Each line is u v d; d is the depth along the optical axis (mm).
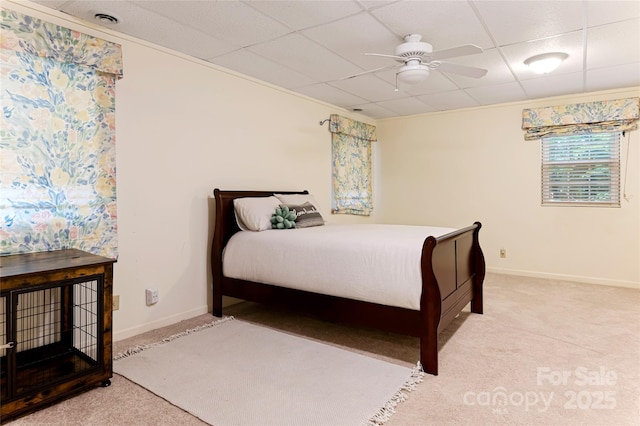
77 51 2441
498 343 2727
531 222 4855
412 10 2430
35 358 2213
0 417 1751
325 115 4973
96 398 2008
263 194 3893
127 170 2836
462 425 1775
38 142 2334
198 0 2303
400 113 5598
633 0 2305
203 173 3410
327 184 5047
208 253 3480
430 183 5594
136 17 2523
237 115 3719
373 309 2529
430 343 2283
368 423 1789
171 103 3127
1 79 2172
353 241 2691
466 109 5246
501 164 5023
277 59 3330
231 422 1797
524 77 3832
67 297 2432
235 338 2859
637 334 2881
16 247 2264
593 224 4492
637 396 2014
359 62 3402
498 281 4598
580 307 3557
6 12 2146
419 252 2373
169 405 1946
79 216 2523
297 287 2889
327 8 2406
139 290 2939
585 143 4516
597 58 3305
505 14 2488
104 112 2633
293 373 2293
